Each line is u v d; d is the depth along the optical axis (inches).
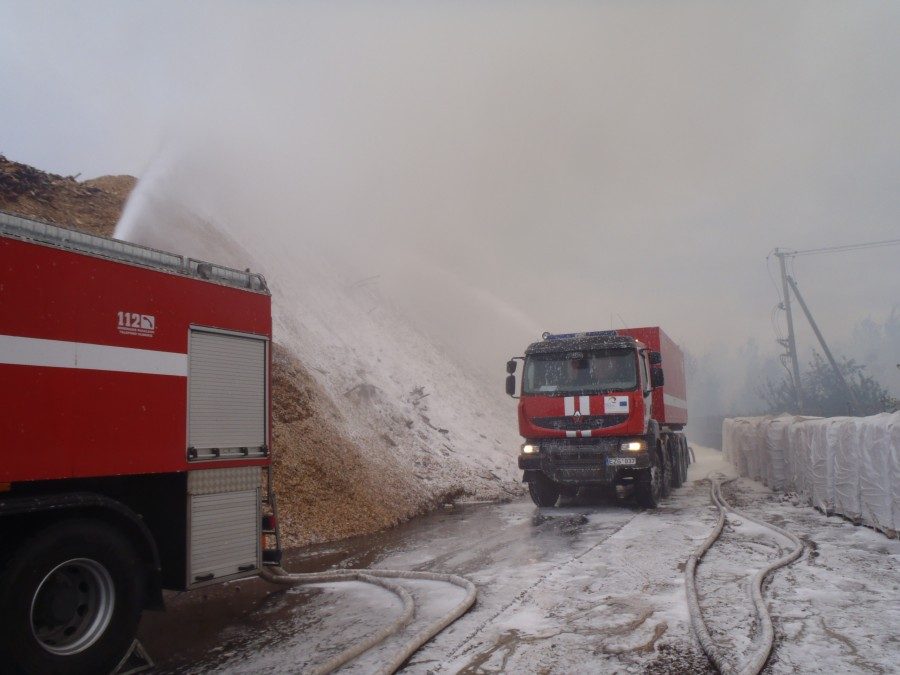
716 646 183.9
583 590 260.2
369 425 613.0
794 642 191.0
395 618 229.6
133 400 198.1
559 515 491.5
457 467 664.4
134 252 208.4
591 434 490.3
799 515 446.6
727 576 276.8
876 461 361.4
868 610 220.2
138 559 192.5
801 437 515.8
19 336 171.5
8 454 165.8
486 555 346.6
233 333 236.8
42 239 181.9
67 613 175.0
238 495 230.4
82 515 181.3
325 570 324.5
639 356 504.4
